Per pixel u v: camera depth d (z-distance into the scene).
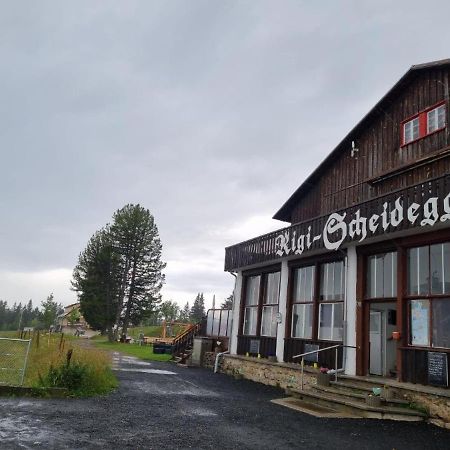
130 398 10.25
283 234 15.88
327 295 14.27
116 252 45.12
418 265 11.07
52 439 6.36
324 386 12.02
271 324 17.12
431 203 9.88
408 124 13.84
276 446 6.93
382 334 12.62
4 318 132.12
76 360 11.55
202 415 8.96
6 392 9.53
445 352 9.90
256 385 14.97
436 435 8.26
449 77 12.70
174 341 24.97
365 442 7.49
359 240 12.03
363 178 15.28
